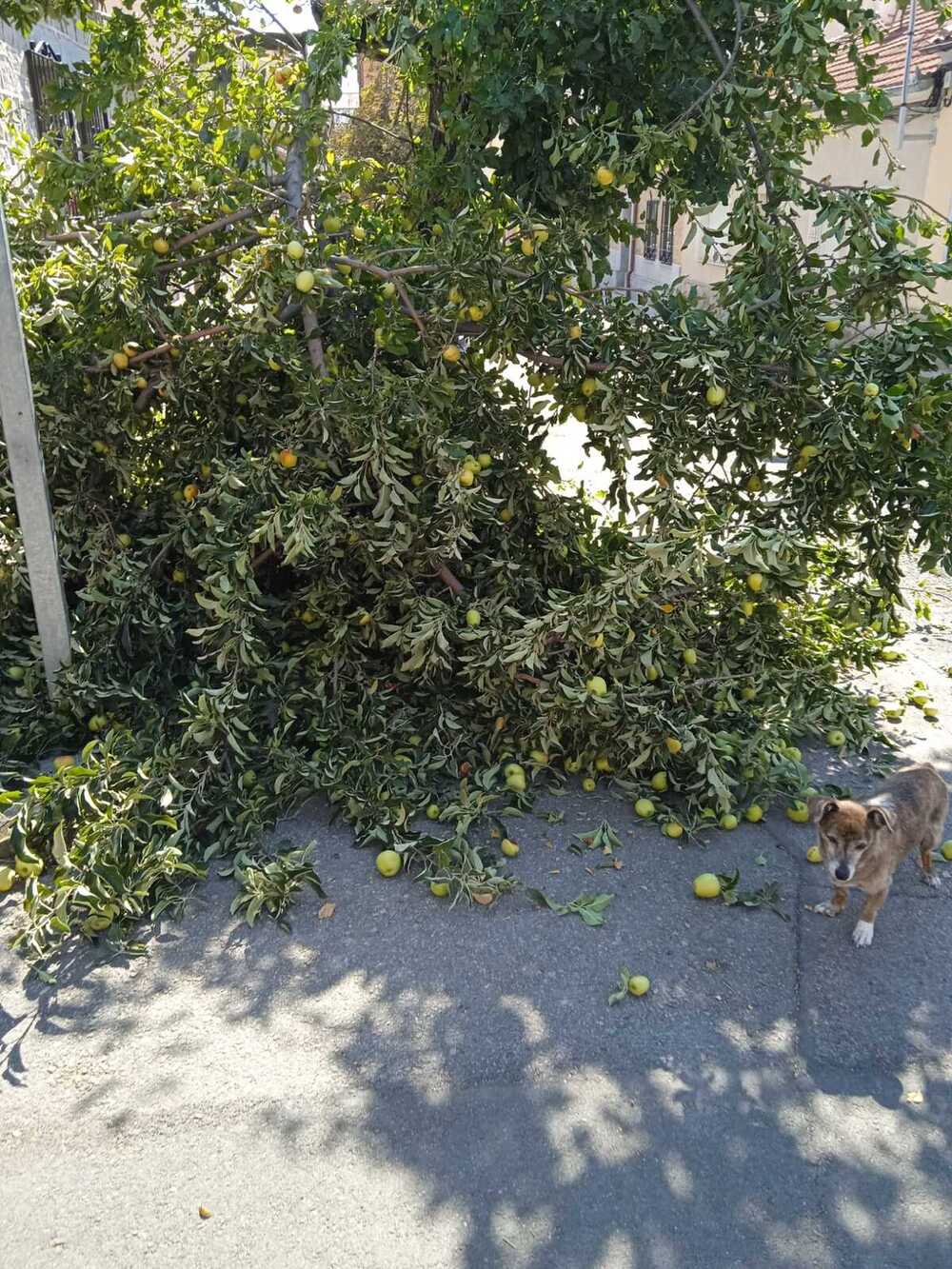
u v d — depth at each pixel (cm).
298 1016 351
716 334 498
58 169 555
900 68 1477
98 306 496
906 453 482
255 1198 283
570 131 556
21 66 1143
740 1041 347
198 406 569
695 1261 269
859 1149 305
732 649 553
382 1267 265
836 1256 272
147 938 389
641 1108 318
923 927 414
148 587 520
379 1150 300
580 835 466
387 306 547
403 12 535
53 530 500
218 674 508
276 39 655
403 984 368
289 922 402
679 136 505
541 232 499
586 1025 351
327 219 523
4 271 449
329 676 511
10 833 430
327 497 477
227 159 584
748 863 451
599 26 529
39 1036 338
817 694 556
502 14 542
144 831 421
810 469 504
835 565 598
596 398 520
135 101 606
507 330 513
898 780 438
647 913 413
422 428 483
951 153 1407
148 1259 265
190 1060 331
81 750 498
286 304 542
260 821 447
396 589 502
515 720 508
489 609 504
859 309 504
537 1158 299
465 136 570
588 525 586
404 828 445
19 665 524
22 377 461
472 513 506
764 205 505
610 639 486
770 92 568
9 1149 296
